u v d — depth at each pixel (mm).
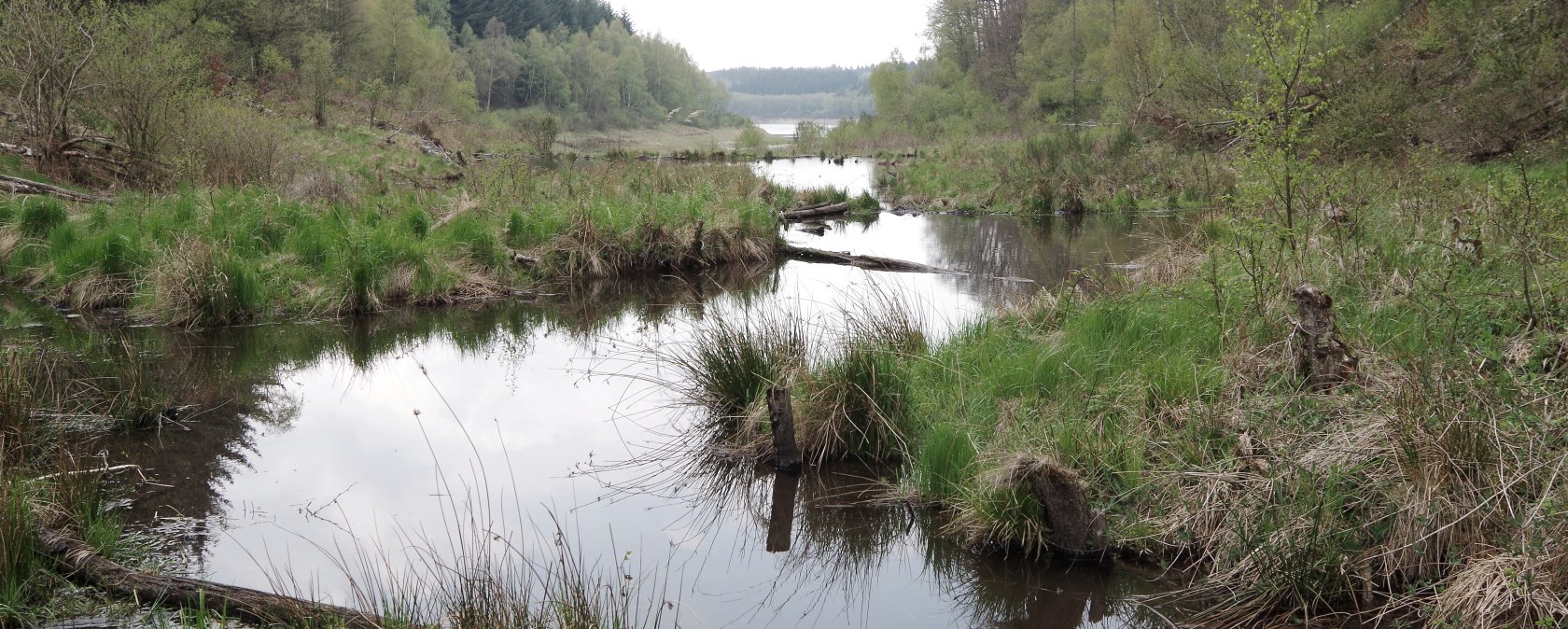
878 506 5105
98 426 6172
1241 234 6660
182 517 4883
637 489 5395
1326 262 6688
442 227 12055
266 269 10070
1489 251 6434
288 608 3705
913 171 25672
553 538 4730
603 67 82562
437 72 50781
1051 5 48156
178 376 7473
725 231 13227
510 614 3533
